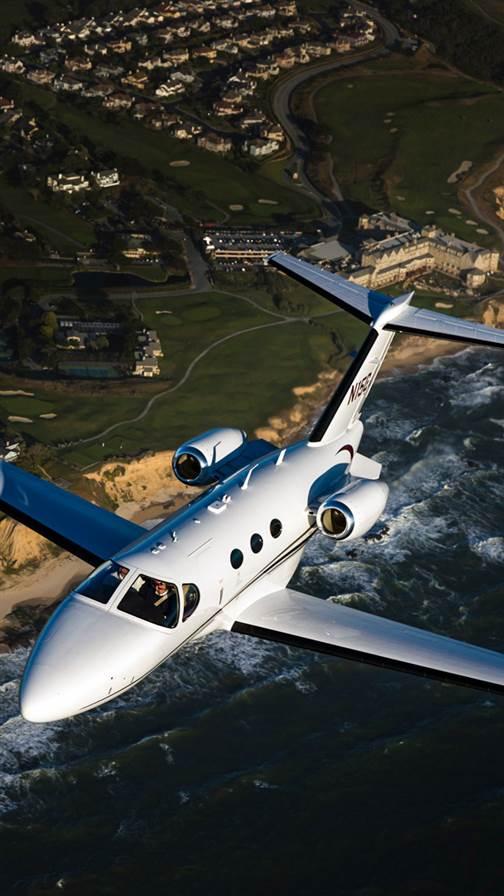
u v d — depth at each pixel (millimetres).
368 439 147250
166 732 99062
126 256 178875
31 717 40031
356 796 94188
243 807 92875
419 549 123062
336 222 192125
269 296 173625
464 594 117062
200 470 51500
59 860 88625
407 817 92625
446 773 96500
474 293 181375
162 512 137625
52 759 96750
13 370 153500
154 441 144125
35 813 92312
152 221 186625
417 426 150875
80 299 168750
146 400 150625
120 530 49562
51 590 123688
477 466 141000
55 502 50875
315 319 169125
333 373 159750
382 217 192375
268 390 155250
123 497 138500
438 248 184500
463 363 166375
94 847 89562
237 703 102000
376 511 49344
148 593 43469
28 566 125750
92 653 41344
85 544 48688
